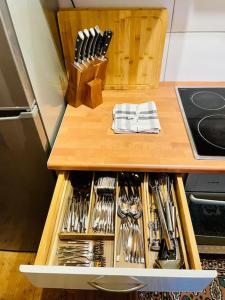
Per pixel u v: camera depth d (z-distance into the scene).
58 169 0.85
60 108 1.03
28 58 0.70
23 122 0.76
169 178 0.92
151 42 1.03
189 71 1.16
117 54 1.07
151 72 1.11
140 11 0.95
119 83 1.15
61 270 0.61
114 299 1.18
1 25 0.56
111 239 0.83
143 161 0.83
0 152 0.85
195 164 0.81
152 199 0.89
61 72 1.07
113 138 0.92
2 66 0.64
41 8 0.82
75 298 1.21
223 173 0.82
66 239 0.83
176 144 0.89
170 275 0.60
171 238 0.77
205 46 1.07
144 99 1.10
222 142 0.89
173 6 0.97
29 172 0.92
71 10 0.97
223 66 1.13
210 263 1.31
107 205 0.91
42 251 0.70
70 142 0.90
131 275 0.60
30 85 0.72
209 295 1.20
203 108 1.05
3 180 0.95
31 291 1.25
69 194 0.94
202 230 1.15
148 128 0.92
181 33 1.04
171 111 1.03
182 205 0.78
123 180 0.95
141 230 0.84
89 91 1.01
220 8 0.96
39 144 0.83
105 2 0.98
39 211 1.10
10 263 1.36
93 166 0.82
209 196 0.94
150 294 1.20
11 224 1.18
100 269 0.61
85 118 1.01
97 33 0.91
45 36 0.86
